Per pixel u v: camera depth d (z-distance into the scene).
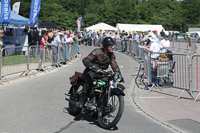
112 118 5.41
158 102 7.46
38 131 5.09
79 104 5.59
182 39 35.16
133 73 12.67
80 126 5.46
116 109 5.35
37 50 12.06
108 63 5.58
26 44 19.52
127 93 8.65
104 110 5.32
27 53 11.28
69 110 6.38
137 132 5.16
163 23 82.19
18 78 10.80
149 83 9.91
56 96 7.95
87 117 6.11
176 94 8.41
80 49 29.20
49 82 10.10
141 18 82.12
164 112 6.52
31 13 18.33
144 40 20.14
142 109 6.77
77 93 5.98
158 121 5.86
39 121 5.69
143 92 8.74
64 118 5.96
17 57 10.69
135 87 9.50
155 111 6.61
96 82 5.37
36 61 12.05
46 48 12.88
